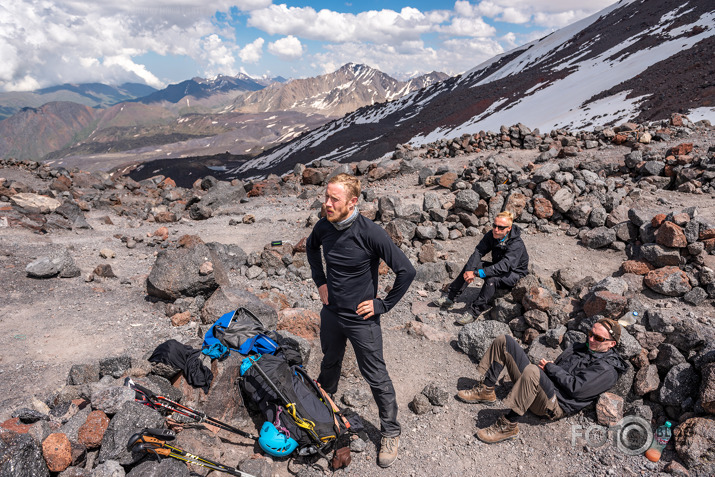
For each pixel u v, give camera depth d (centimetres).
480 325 509
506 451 381
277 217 1127
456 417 423
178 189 1549
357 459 372
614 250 723
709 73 6575
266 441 351
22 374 406
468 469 363
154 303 597
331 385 420
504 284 563
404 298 665
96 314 546
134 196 1436
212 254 616
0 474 262
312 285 711
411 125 14175
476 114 12681
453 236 827
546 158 1244
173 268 579
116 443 311
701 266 563
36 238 823
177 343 421
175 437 337
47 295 578
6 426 311
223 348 395
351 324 339
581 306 536
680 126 1351
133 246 870
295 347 438
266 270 759
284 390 356
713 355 371
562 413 390
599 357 396
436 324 586
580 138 1428
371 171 1336
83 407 356
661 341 433
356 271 324
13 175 1399
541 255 737
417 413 428
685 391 377
